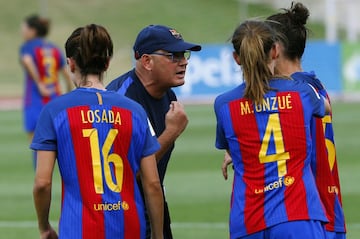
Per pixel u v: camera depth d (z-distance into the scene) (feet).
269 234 56.13
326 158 60.90
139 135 53.47
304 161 57.06
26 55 152.76
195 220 108.68
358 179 135.95
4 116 265.13
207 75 286.46
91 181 52.08
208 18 441.27
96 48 53.21
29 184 140.97
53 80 155.63
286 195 56.03
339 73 283.38
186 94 287.69
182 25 435.12
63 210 52.47
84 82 54.08
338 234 63.05
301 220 55.52
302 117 57.31
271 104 57.41
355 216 109.19
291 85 58.03
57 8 451.12
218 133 59.62
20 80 382.22
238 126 57.82
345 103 267.39
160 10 451.12
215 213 113.19
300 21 61.67
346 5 412.98
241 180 57.52
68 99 53.06
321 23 425.28
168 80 62.18
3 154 179.52
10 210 118.52
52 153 52.49
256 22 58.49
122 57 396.78
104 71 54.70
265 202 56.34
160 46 61.52
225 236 98.48
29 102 153.79
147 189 54.29
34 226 106.63
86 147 52.34
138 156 53.83
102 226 51.78
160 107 64.28
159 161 63.36
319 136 60.70
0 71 394.52
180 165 155.84
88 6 454.40
